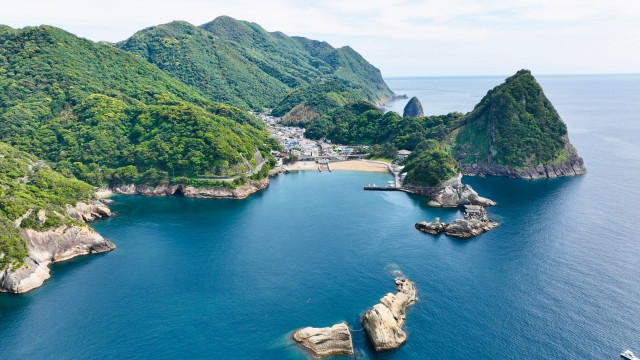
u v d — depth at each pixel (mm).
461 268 141625
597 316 113125
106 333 107625
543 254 150250
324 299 123250
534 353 100062
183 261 147875
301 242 165000
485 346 102688
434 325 110688
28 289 127438
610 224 177375
